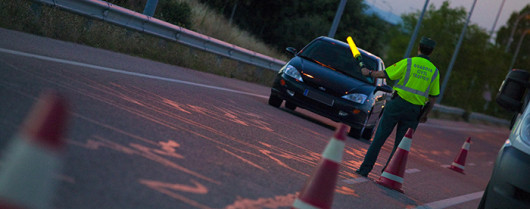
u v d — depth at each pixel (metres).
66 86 19.72
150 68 35.03
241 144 20.64
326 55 39.00
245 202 13.41
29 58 23.06
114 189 11.33
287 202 14.80
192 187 13.11
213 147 18.33
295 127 31.44
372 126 39.19
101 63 29.33
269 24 103.94
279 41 102.94
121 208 10.48
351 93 36.06
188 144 17.44
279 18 104.25
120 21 39.50
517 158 16.61
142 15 41.09
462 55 162.38
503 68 176.75
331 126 40.19
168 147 16.16
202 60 48.66
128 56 37.62
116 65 30.64
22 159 7.16
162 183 12.67
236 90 40.69
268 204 13.97
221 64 52.06
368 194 19.59
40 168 7.15
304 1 107.06
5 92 15.87
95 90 20.95
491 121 136.75
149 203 11.17
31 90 17.19
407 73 22.48
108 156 13.26
